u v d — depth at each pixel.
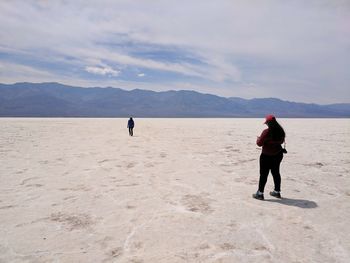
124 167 10.69
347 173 9.90
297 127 44.78
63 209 6.14
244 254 4.21
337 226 5.25
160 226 5.24
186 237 4.78
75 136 24.70
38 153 14.07
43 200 6.73
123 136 25.30
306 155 14.03
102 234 4.90
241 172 9.91
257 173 9.76
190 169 10.38
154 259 4.07
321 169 10.59
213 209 6.16
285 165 11.39
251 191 7.56
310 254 4.21
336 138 23.80
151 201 6.70
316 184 8.34
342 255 4.19
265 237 4.79
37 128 36.50
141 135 26.55
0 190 7.54
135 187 7.90
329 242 4.61
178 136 25.56
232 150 15.66
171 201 6.70
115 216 5.74
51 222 5.42
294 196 7.13
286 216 5.75
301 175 9.57
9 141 19.59
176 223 5.38
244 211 6.03
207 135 26.88
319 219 5.59
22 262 3.99
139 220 5.53
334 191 7.60
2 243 4.56
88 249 4.37
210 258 4.09
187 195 7.18
